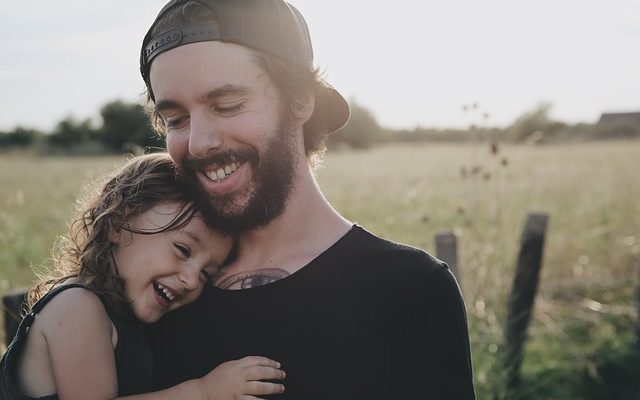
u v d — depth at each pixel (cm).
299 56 160
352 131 5553
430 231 590
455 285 148
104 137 4462
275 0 157
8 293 243
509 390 385
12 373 148
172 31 150
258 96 150
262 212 154
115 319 162
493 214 491
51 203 1070
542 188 1214
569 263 646
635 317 473
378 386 142
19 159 3312
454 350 141
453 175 1791
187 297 161
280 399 143
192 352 156
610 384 426
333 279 149
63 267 184
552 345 468
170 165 181
